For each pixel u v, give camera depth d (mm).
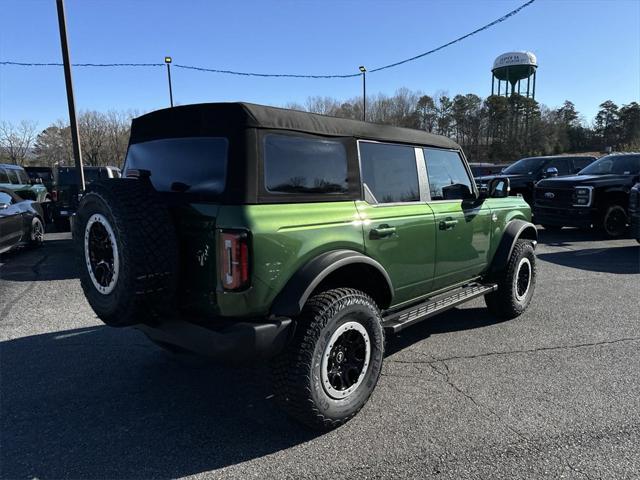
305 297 2893
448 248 4402
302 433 3113
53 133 46906
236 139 2850
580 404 3457
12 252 10070
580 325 5273
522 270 5508
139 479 2650
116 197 2785
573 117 77625
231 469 2732
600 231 11969
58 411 3418
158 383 3877
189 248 2902
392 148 3947
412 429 3135
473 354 4441
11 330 5152
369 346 3285
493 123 65625
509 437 3023
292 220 2957
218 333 2721
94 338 4910
